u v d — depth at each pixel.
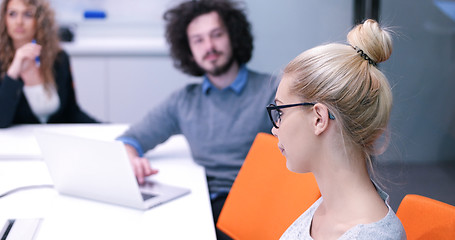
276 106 0.89
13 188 1.50
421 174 3.36
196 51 1.95
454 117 3.37
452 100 3.39
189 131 1.90
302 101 0.86
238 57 1.97
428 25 3.49
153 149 2.00
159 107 1.96
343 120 0.83
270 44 4.02
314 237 0.95
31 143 2.01
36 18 2.66
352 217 0.84
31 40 2.68
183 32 2.06
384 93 0.85
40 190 1.50
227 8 1.96
